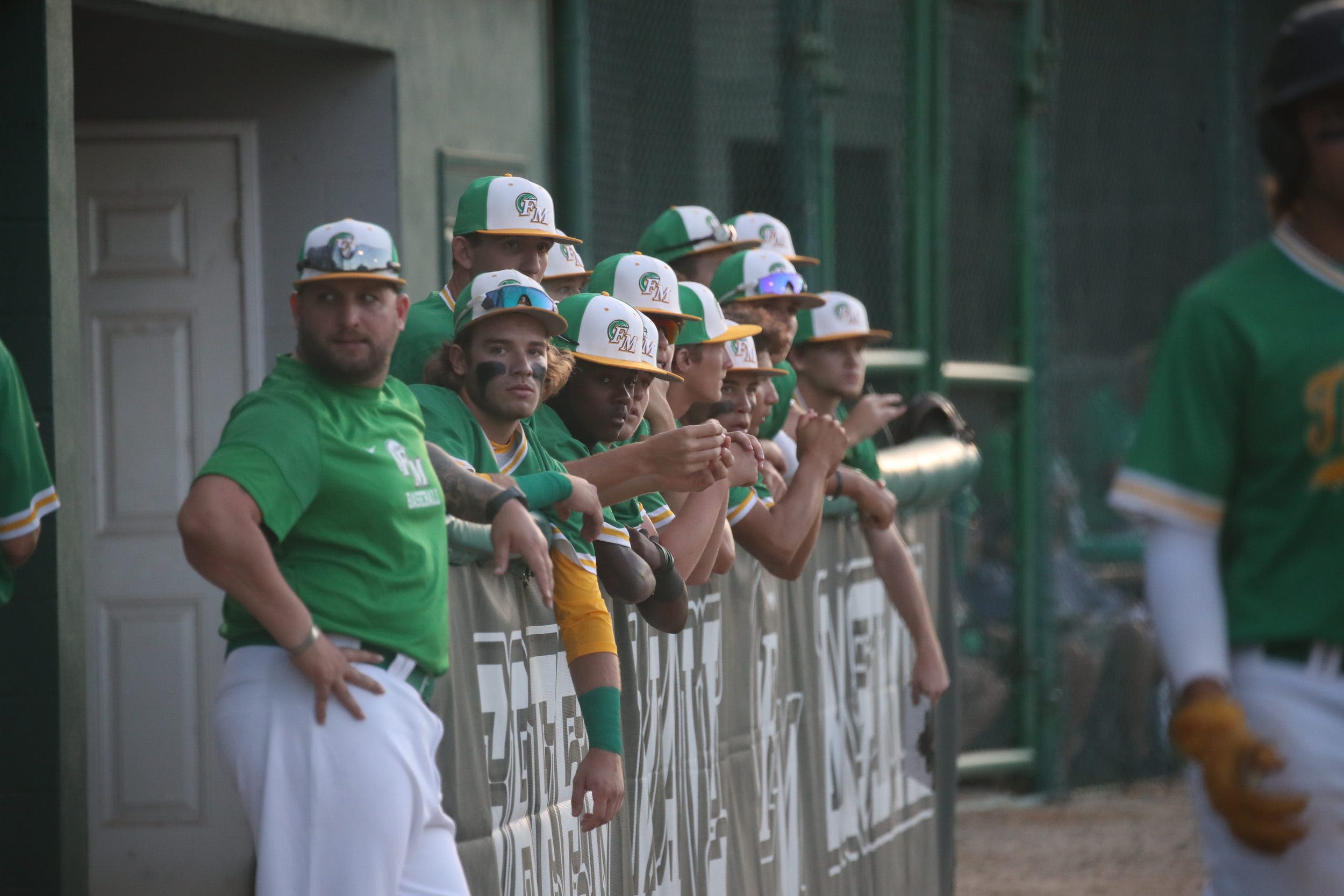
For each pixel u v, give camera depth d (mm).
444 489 10703
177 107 22562
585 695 12031
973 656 32625
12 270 15773
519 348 11719
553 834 12578
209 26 20453
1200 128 38469
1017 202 33281
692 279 18391
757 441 14500
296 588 9711
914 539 22281
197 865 21797
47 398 15711
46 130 15797
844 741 19453
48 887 15594
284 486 9422
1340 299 8773
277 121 22688
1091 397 36875
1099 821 31547
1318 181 8836
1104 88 36688
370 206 22844
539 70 26094
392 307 10008
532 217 14812
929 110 31312
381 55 22875
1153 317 37688
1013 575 33188
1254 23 39844
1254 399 8797
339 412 9875
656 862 14539
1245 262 9094
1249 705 8859
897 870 21188
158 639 21953
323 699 9477
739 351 15789
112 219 22406
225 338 22484
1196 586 8789
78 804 15906
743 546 15883
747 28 28672
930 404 23641
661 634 14664
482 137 24844
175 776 21844
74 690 15867
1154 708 35562
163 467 22219
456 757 10859
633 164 27375
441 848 10219
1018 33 33188
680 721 15039
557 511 11875
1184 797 33906
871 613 20516
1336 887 8523
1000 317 33344
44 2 15789
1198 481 8820
